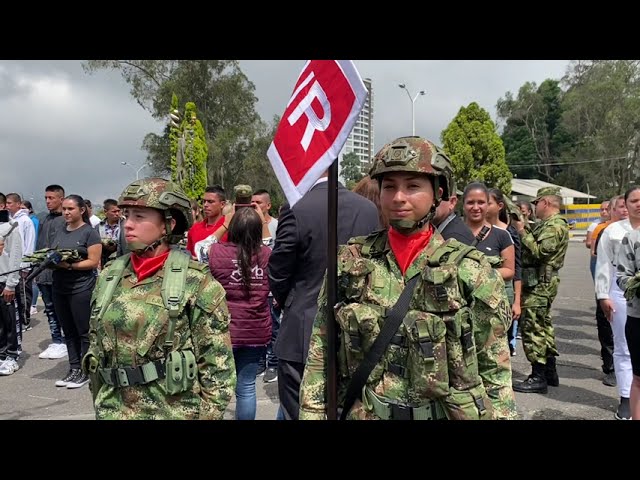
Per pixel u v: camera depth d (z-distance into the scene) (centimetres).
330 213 182
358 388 174
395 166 171
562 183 5369
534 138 5981
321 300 194
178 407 211
